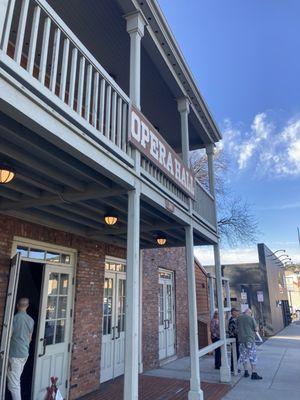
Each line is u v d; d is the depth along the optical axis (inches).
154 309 383.6
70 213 228.7
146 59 254.4
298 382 308.3
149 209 229.6
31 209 214.7
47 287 238.7
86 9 214.7
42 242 233.8
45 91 116.9
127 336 156.9
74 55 138.3
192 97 295.0
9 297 189.5
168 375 333.4
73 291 261.4
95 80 154.1
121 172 161.5
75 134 129.7
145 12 207.2
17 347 191.2
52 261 245.6
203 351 254.7
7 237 207.2
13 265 197.6
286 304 1163.9
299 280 1865.2
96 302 283.1
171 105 312.5
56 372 237.0
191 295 250.4
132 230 169.0
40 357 225.6
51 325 239.0
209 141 364.8
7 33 102.7
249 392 274.1
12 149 131.1
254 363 324.5
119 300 327.6
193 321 244.5
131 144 174.7
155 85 286.5
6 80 99.9
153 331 374.9
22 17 111.0
